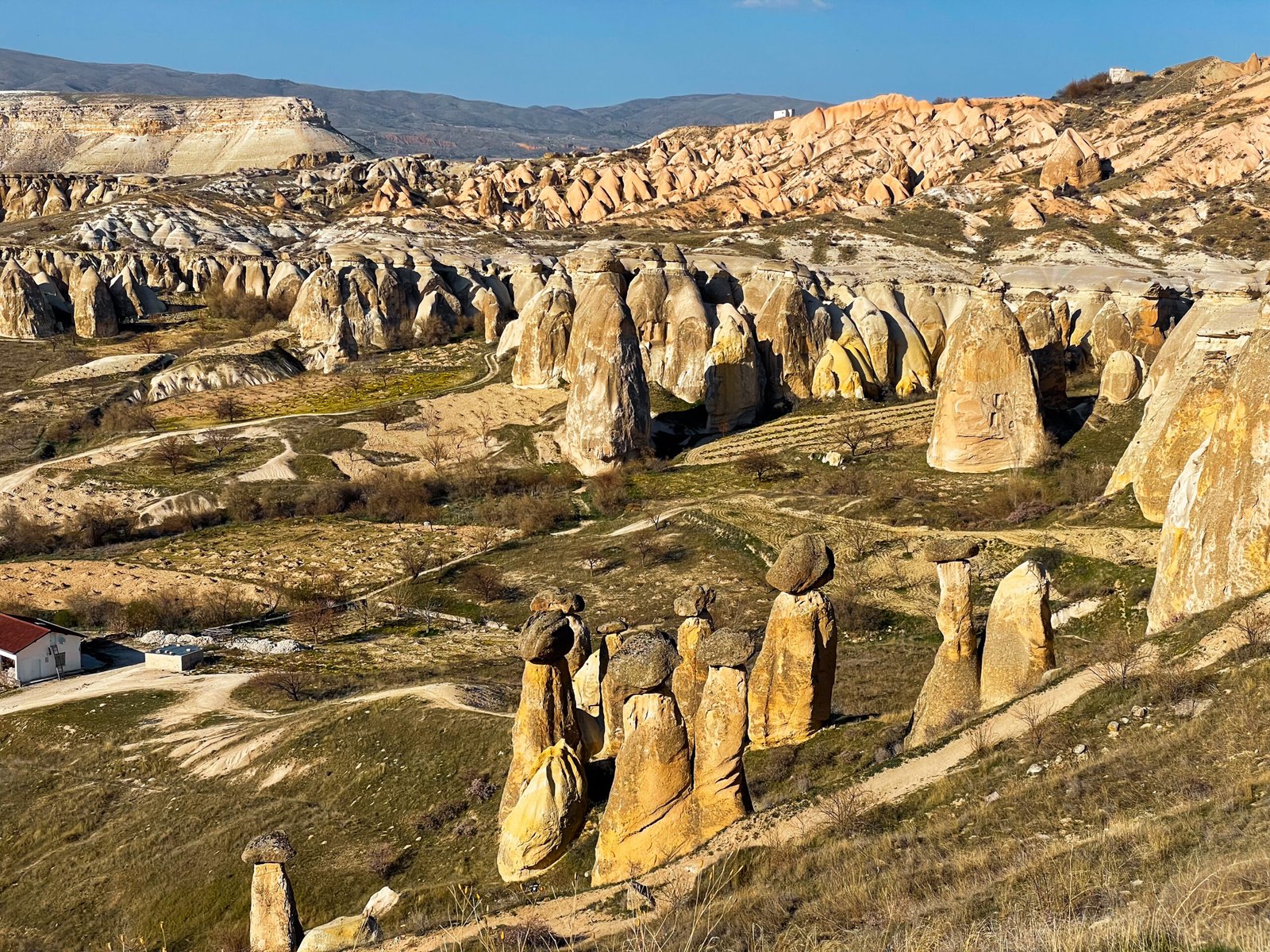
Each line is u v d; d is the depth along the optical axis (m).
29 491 79.56
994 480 61.25
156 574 66.81
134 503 77.81
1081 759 21.03
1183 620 25.86
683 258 94.19
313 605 59.53
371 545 69.44
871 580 49.28
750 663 31.94
